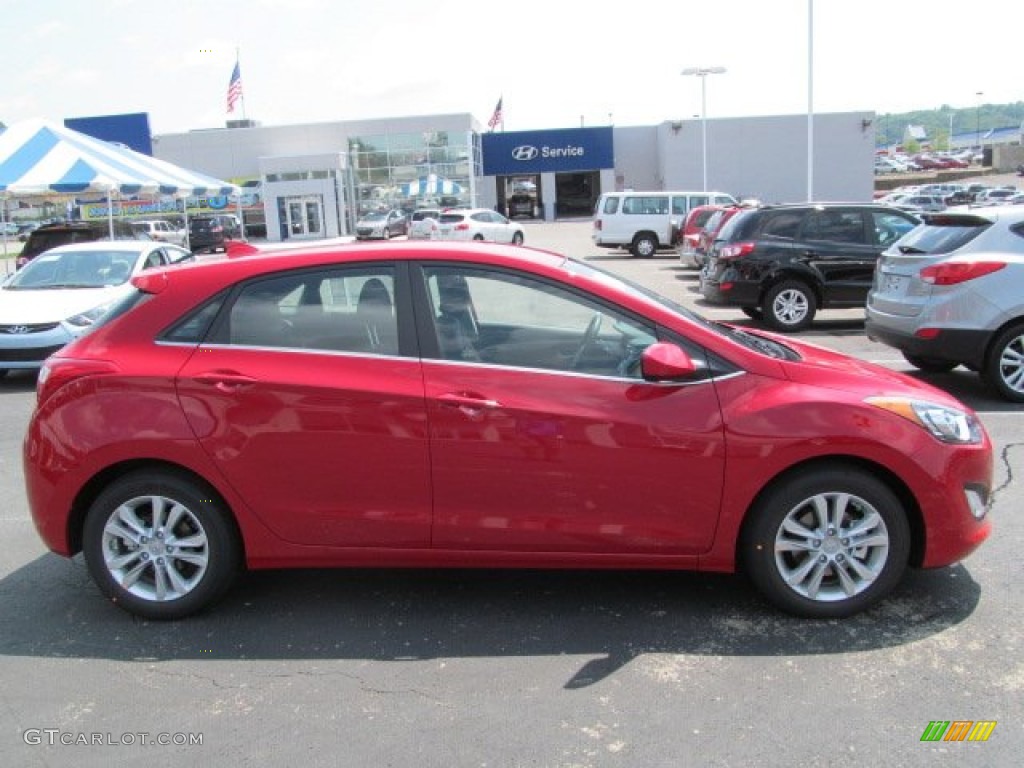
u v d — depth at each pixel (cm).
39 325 980
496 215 3553
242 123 5122
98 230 1819
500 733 307
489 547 380
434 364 377
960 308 746
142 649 375
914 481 369
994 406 768
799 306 1235
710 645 365
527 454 369
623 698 328
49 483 390
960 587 413
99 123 4203
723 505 371
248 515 384
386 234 4416
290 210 4781
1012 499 531
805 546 377
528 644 371
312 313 388
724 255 1262
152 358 386
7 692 343
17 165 1744
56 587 441
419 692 336
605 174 5538
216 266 399
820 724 308
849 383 380
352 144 5031
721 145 5128
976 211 769
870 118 5053
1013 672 338
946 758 288
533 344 381
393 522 379
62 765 297
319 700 332
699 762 288
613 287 390
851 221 1232
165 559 394
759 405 367
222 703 332
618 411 368
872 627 376
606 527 374
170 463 388
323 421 374
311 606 412
